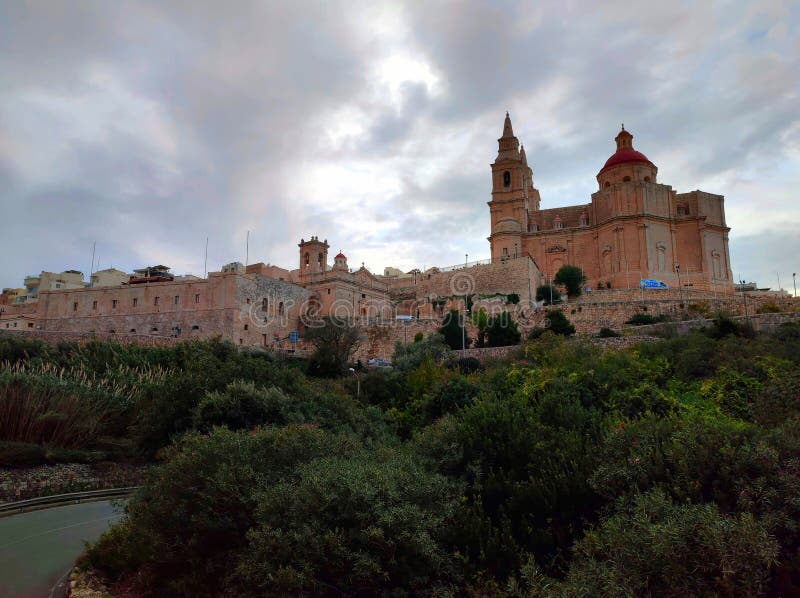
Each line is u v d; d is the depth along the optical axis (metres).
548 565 11.68
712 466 10.99
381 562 11.20
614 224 78.50
